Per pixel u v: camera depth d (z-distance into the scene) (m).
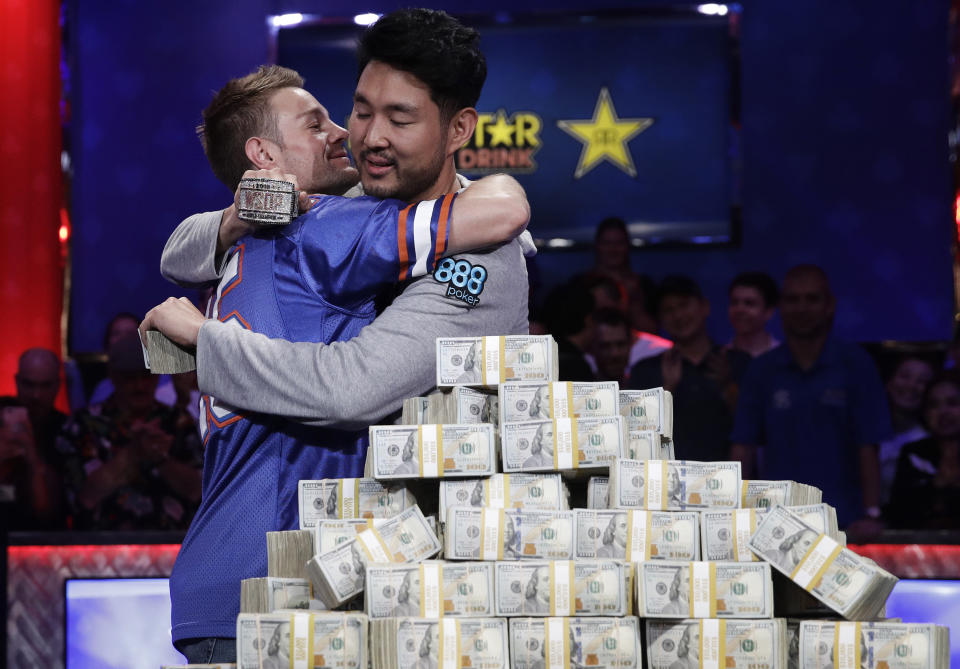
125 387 5.58
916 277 7.23
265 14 7.49
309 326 2.35
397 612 2.08
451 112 2.44
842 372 5.68
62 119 7.44
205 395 2.42
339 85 7.44
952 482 5.60
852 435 5.66
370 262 2.33
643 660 2.20
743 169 7.32
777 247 7.30
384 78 2.39
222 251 2.51
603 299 6.14
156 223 7.48
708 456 5.76
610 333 5.92
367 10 7.48
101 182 7.47
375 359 2.26
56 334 7.36
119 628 4.55
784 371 5.73
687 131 7.30
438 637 2.04
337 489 2.28
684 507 2.24
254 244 2.43
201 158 7.50
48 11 7.45
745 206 7.32
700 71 7.29
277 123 2.62
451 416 2.32
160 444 5.53
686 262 7.29
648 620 2.13
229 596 2.28
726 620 2.10
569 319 5.96
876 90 7.30
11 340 7.31
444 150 2.46
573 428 2.25
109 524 5.48
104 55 7.51
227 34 7.51
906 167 7.27
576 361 5.91
